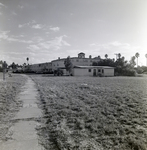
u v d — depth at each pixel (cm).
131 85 1476
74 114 513
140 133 362
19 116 505
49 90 1106
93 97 815
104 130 379
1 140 333
